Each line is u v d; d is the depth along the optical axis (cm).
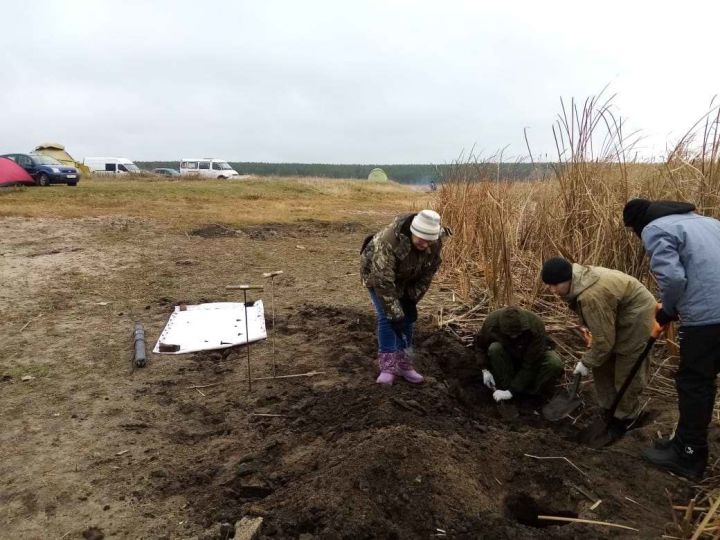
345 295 772
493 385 523
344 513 311
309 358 552
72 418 439
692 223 363
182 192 2238
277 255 1038
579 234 621
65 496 348
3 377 504
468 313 663
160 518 329
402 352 490
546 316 631
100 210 1534
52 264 898
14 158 2416
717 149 561
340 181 3334
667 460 383
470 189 833
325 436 404
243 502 342
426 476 342
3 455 390
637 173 625
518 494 371
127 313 680
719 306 346
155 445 405
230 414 447
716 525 319
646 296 428
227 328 622
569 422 482
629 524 335
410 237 427
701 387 360
